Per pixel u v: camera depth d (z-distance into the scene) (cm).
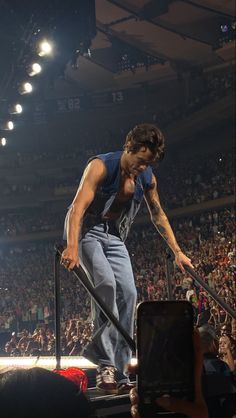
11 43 1257
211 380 268
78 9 1286
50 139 4109
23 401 107
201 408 161
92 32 1323
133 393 170
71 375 324
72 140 4069
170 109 3719
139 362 164
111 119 3997
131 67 3669
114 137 3850
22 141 4134
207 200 2897
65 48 1323
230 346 594
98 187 361
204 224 2772
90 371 422
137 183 375
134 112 3919
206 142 3466
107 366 352
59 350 336
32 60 1319
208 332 374
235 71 3206
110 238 377
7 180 4109
